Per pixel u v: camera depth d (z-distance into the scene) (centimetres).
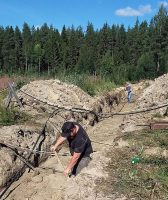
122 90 2966
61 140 735
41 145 1085
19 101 1369
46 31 8081
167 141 977
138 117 1416
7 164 909
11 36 6712
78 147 738
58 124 1320
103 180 728
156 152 898
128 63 6244
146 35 6425
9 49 6625
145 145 949
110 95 2361
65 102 1587
